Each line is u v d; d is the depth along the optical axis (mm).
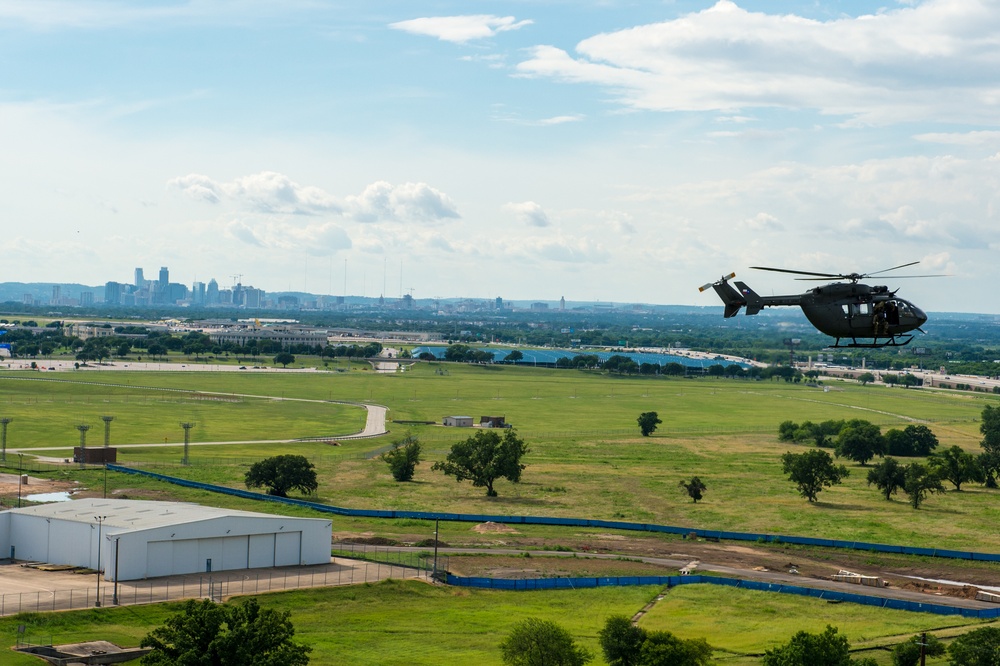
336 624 108812
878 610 119812
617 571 136750
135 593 112875
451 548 148750
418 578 127062
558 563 140750
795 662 86438
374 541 151000
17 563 129250
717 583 131250
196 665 80438
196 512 132250
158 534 120938
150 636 83062
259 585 119750
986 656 85688
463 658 97562
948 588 132375
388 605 116875
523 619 113250
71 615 103125
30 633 97875
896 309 74438
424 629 107938
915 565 147625
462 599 121062
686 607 119812
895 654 94750
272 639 82688
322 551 134125
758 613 117812
